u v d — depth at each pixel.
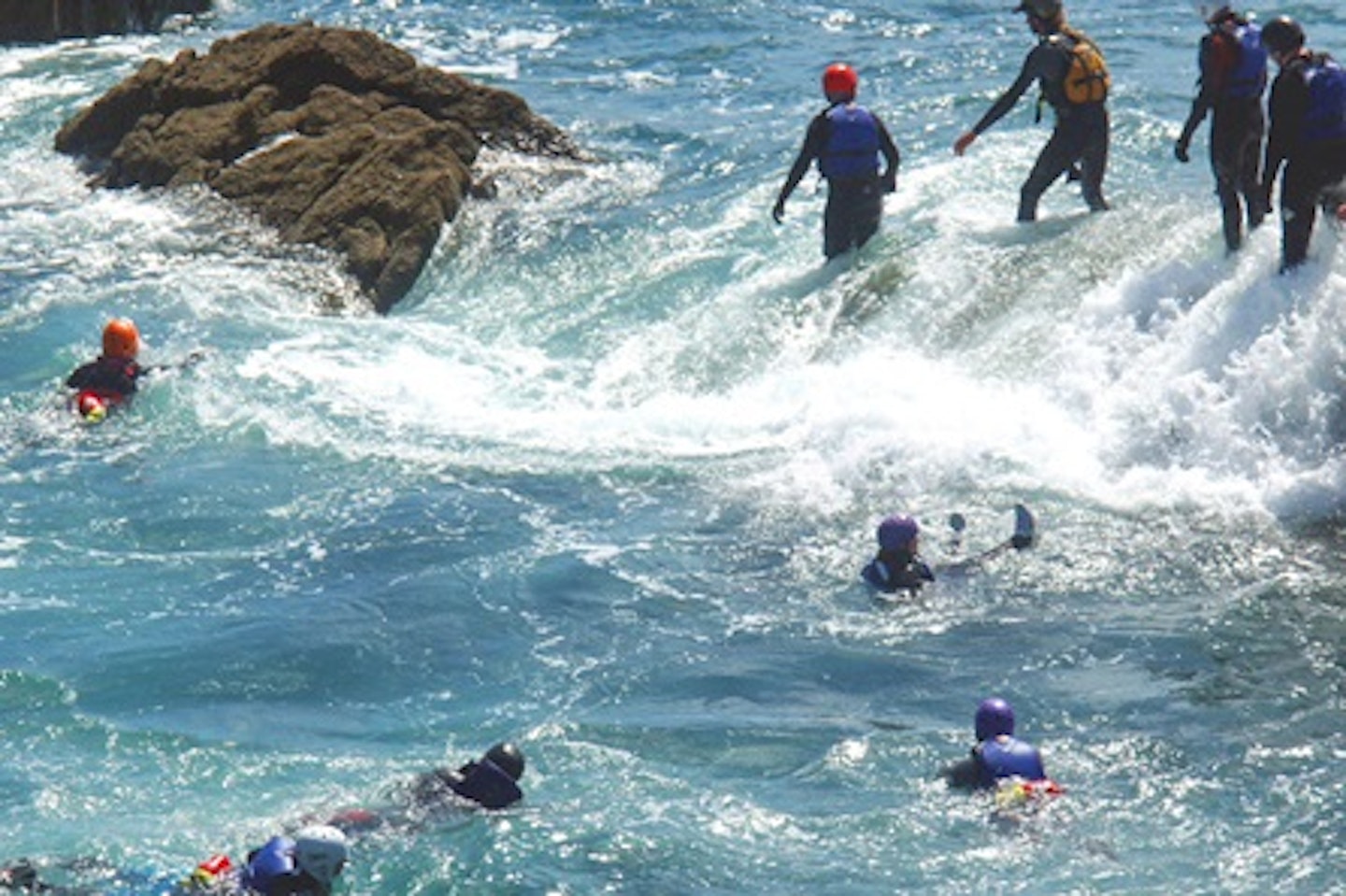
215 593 50.59
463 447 59.84
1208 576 49.50
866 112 67.25
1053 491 54.06
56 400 63.91
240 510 55.69
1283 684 44.28
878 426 58.06
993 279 63.31
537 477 57.47
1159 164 75.00
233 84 86.62
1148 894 36.09
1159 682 44.62
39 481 57.97
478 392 64.44
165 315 71.12
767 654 46.84
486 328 70.88
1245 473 53.88
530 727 43.66
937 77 95.12
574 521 54.44
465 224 79.25
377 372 66.06
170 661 46.88
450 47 109.00
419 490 56.81
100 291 73.38
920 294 63.84
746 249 73.38
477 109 87.62
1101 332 58.72
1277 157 55.09
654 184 83.19
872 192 67.69
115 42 111.56
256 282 74.12
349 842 38.12
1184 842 37.94
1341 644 45.88
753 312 66.44
